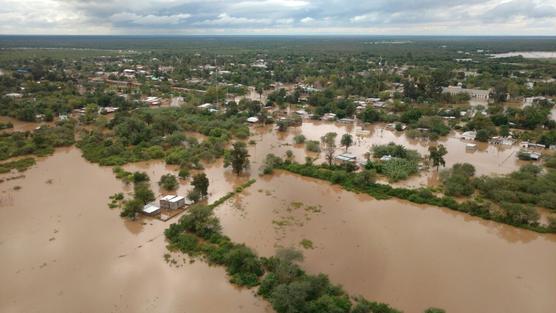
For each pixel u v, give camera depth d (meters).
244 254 68.94
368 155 129.62
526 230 83.62
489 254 74.50
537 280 66.94
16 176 111.62
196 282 65.12
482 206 90.25
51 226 83.38
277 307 57.34
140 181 105.62
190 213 81.94
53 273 67.56
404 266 70.25
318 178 111.62
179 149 133.38
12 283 64.94
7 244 76.12
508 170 117.81
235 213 90.06
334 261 71.56
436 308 57.84
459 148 141.38
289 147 141.75
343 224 85.38
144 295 62.06
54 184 106.38
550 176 105.00
